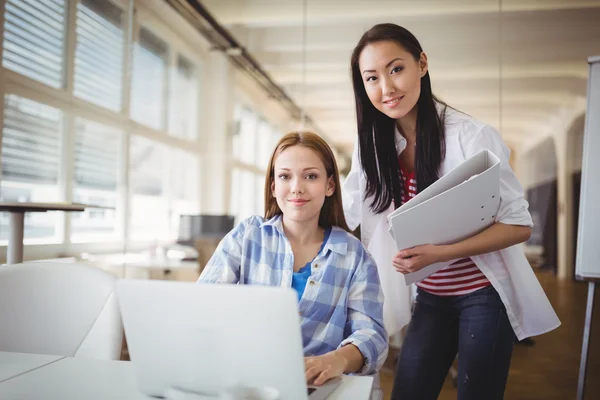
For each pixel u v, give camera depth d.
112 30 4.14
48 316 1.29
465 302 1.41
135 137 4.43
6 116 3.12
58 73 3.59
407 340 1.51
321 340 1.09
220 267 1.21
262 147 4.43
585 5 3.14
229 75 4.61
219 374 0.71
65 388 0.80
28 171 3.31
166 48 4.76
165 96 4.88
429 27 3.43
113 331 1.25
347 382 0.83
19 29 3.23
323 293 1.11
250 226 1.24
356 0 3.80
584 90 3.07
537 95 3.15
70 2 3.66
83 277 1.31
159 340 0.72
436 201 1.10
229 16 4.24
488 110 3.21
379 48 1.33
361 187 1.62
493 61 3.26
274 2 4.06
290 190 1.15
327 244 1.15
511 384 2.61
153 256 4.00
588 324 1.55
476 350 1.37
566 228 2.97
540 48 3.19
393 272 1.64
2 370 0.90
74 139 3.72
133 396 0.76
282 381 0.68
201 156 4.86
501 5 3.28
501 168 1.31
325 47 3.96
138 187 4.48
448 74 3.32
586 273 1.56
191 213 4.88
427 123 1.41
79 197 3.79
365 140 1.51
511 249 1.38
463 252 1.24
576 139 3.03
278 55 4.12
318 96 3.98
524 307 1.38
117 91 4.23
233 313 0.67
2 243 2.93
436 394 1.47
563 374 2.66
